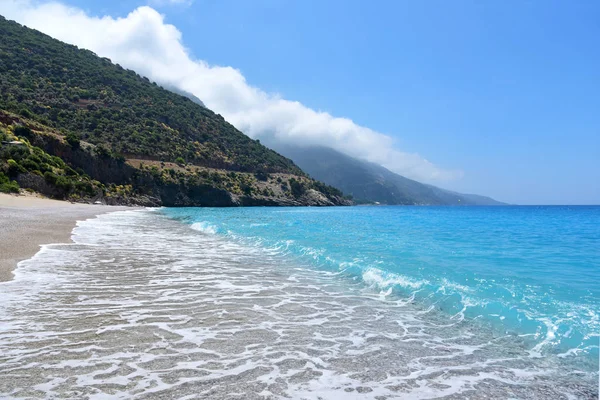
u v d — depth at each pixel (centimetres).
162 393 431
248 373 498
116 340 597
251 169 14550
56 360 512
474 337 670
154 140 11450
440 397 453
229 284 1046
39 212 3384
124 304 806
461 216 6412
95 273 1107
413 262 1409
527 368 543
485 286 1023
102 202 7550
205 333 650
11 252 1348
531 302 867
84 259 1323
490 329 711
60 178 6159
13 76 10875
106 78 13725
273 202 13138
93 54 15862
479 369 537
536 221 4662
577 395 464
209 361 532
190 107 16012
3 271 1066
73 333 620
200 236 2375
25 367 488
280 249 1788
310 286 1055
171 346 583
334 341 637
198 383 461
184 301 852
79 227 2472
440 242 2120
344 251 1684
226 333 655
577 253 1683
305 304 870
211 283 1048
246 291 974
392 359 566
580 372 530
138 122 12069
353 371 520
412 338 661
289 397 436
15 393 418
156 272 1169
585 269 1286
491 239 2312
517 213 7975
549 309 812
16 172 5475
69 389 431
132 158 10288
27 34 13925
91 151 8562
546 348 617
